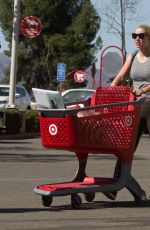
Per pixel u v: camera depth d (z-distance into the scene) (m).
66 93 29.91
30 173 12.91
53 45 56.44
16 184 11.27
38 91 8.78
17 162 15.05
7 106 26.89
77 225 7.80
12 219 8.14
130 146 8.92
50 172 13.12
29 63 58.28
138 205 9.20
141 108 9.02
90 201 9.42
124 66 9.59
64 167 14.07
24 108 32.34
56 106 8.70
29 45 58.06
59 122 8.53
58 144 8.59
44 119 8.66
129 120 8.84
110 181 8.98
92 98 9.11
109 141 8.74
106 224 7.89
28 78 58.41
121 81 9.63
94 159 15.99
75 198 8.84
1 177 12.22
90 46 57.81
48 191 8.67
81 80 39.03
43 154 17.28
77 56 56.38
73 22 57.84
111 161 15.54
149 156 17.41
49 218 8.22
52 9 57.41
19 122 25.64
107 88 9.12
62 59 56.75
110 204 9.26
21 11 57.66
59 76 33.88
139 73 9.38
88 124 8.58
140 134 9.30
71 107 9.01
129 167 9.03
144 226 7.82
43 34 57.84
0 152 17.75
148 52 9.34
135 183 9.15
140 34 9.28
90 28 57.38
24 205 9.12
